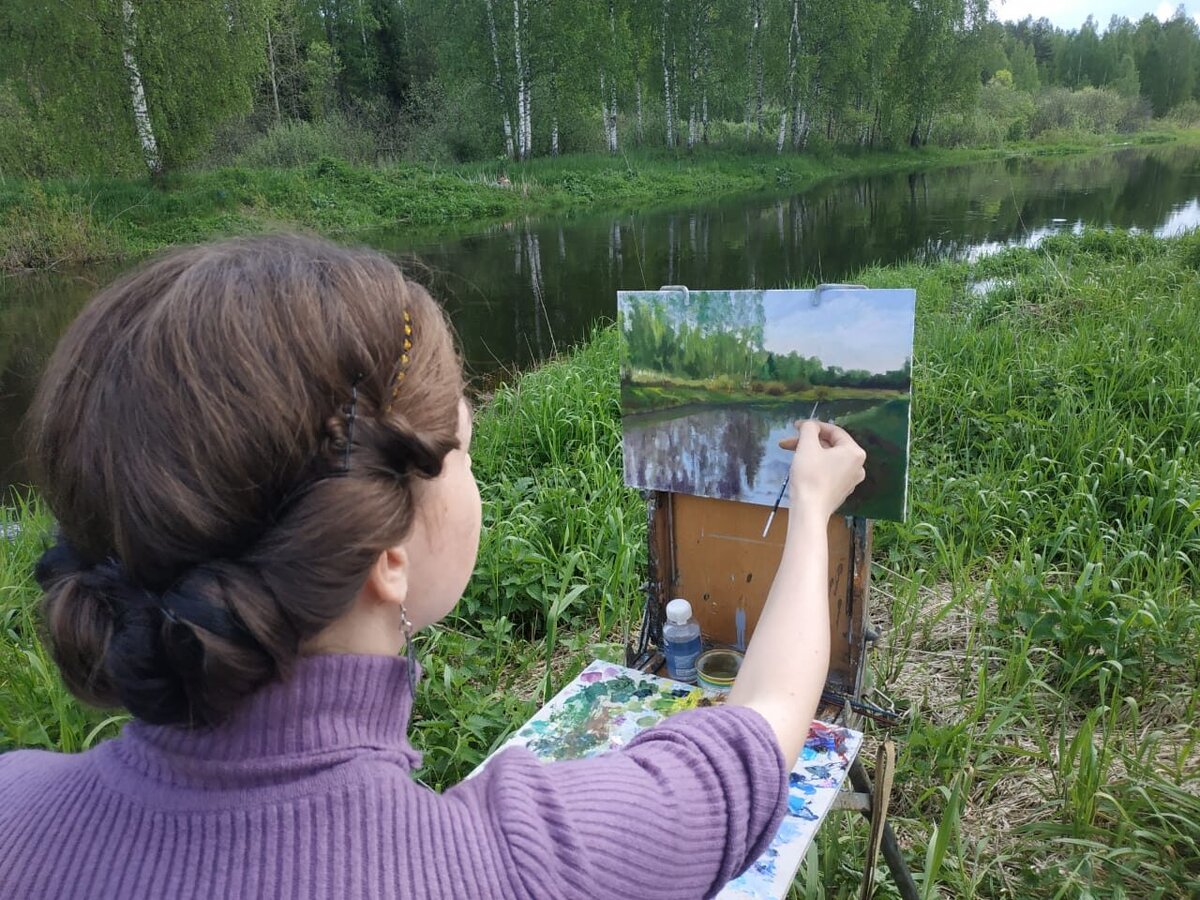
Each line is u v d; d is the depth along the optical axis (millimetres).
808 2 25625
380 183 17812
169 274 534
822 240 13320
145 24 14461
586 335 7910
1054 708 2264
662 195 21109
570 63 22031
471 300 9547
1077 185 19828
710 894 620
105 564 522
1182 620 2398
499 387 5617
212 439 471
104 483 488
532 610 2873
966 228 13789
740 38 24891
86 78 14102
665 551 1645
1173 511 2955
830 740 1355
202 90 15195
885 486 1340
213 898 481
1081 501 3145
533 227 15820
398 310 556
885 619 2734
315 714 521
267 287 511
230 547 488
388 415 524
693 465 1519
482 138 22281
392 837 511
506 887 516
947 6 29328
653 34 24859
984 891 1775
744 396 1431
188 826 502
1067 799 1926
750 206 18516
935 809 1974
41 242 12773
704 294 1417
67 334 542
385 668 557
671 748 653
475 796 576
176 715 498
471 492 655
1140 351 4234
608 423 4195
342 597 509
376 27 26297
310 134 20031
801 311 1335
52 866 505
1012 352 4707
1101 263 7695
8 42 13727
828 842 1743
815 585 886
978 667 2459
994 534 3039
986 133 35562
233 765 507
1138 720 2207
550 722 1450
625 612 2561
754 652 818
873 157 29297
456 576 645
